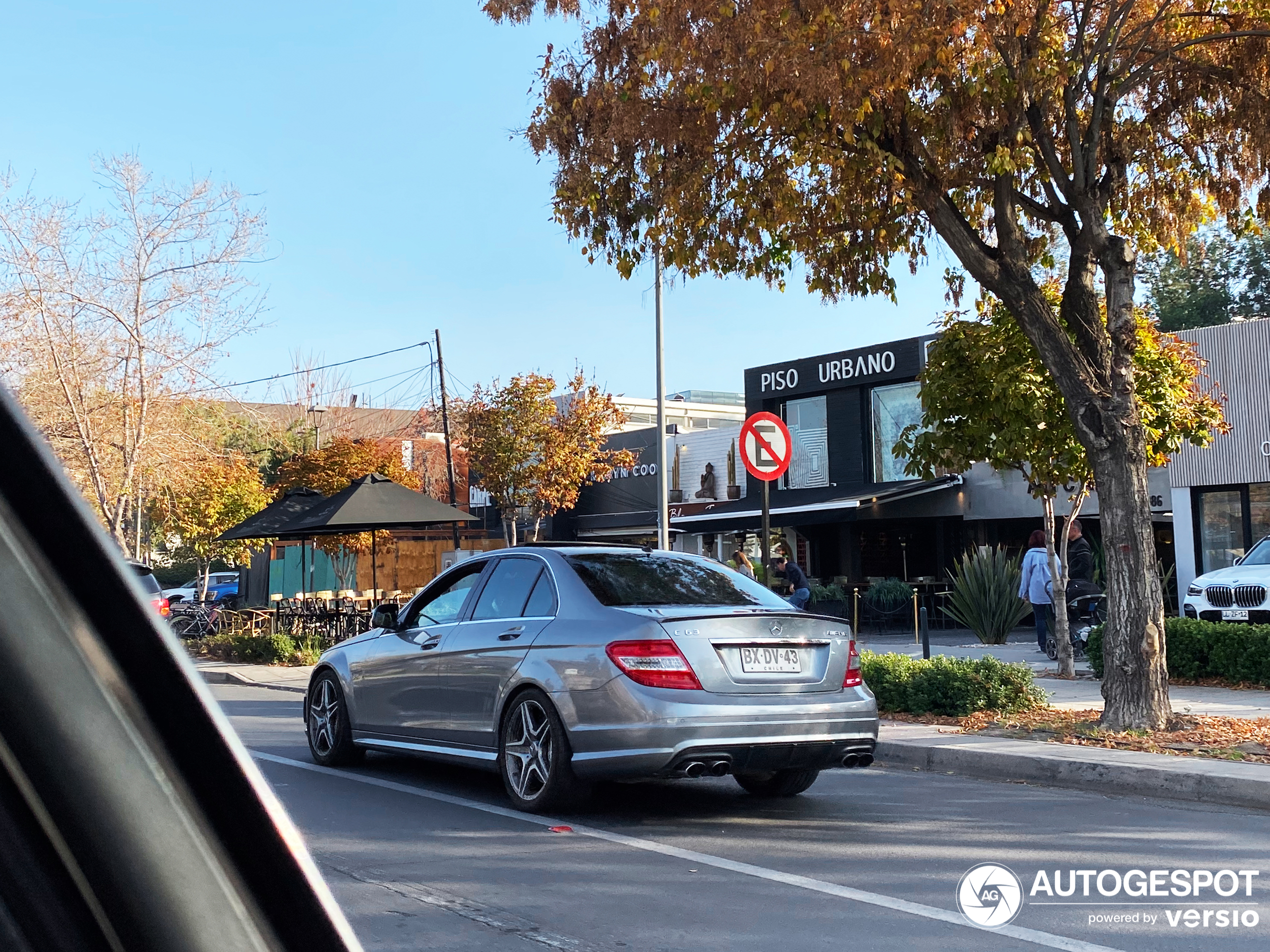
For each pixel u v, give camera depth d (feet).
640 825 22.94
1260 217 39.70
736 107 36.22
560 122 38.86
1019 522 94.32
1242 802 24.98
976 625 68.39
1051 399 44.68
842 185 38.91
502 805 24.89
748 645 22.94
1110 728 32.35
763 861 19.89
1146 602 32.55
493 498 110.63
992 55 34.99
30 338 64.95
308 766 30.50
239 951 5.00
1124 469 33.01
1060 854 20.47
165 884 4.71
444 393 122.42
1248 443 70.33
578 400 110.11
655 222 38.73
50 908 4.34
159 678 4.77
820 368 98.43
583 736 22.59
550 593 24.94
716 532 93.20
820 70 32.53
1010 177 34.94
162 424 69.62
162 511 90.22
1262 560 54.29
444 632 26.94
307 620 72.54
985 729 34.06
